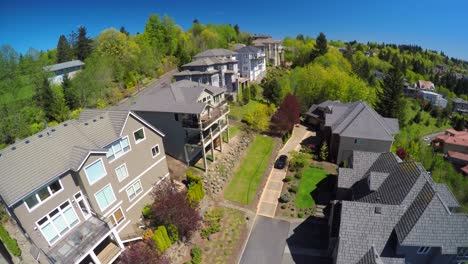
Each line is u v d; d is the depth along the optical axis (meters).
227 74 58.00
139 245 19.17
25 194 15.39
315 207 28.16
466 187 35.56
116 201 21.12
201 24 115.44
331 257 22.36
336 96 57.06
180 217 21.30
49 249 17.20
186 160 32.03
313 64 68.88
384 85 56.38
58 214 17.81
